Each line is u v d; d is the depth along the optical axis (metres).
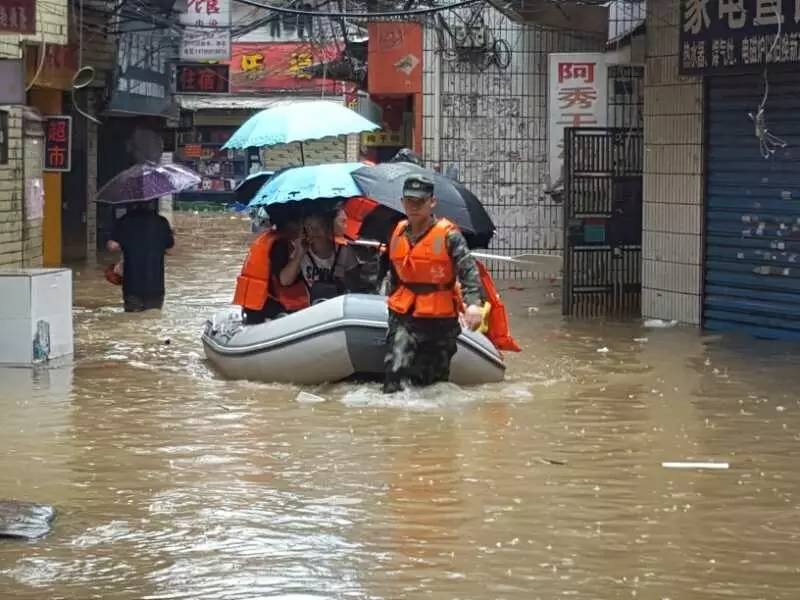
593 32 17.55
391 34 19.67
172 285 19.31
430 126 19.78
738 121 13.48
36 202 17.95
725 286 13.77
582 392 10.21
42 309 11.73
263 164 38.16
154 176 15.70
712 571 5.85
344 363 10.24
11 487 7.32
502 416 9.27
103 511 6.84
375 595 5.54
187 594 5.56
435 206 10.55
